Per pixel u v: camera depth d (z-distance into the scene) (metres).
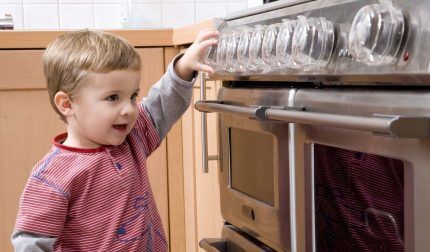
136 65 1.09
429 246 0.70
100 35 1.12
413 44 0.70
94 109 1.06
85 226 1.06
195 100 1.62
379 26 0.73
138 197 1.10
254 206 1.14
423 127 0.68
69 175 1.05
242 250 1.21
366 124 0.71
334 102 0.86
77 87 1.07
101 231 1.06
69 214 1.06
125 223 1.08
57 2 2.32
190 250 1.81
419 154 0.71
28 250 1.02
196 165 1.66
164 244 1.17
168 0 2.40
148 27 2.38
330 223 0.95
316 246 0.95
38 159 1.75
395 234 0.81
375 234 0.85
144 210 1.10
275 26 0.99
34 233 1.03
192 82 1.21
